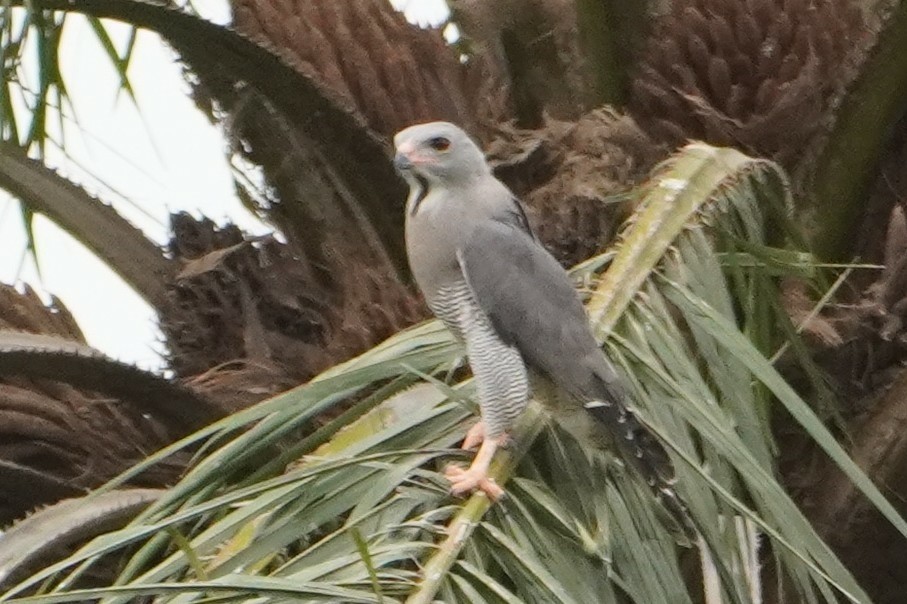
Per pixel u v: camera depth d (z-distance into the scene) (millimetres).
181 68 10383
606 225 10156
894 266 10250
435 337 8570
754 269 9109
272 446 8773
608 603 7016
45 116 10062
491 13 11805
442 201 8578
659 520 7863
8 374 9125
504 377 8117
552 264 8500
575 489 7746
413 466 7227
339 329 10398
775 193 10047
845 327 10234
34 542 8008
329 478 7027
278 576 6422
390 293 10062
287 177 10555
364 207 10398
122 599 6781
